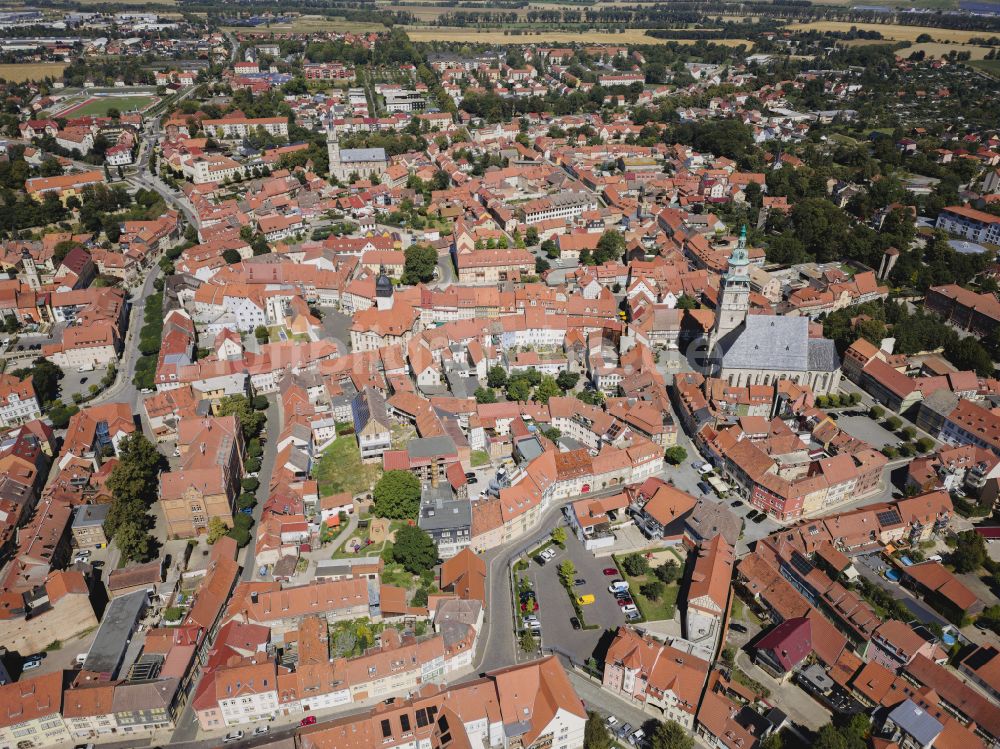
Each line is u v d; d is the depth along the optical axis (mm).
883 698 186250
